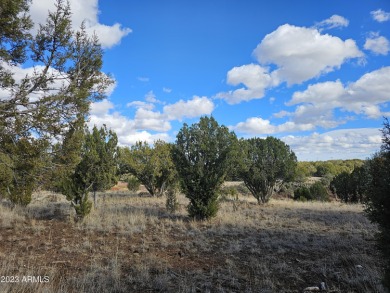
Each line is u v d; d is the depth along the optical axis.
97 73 8.27
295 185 32.06
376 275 5.56
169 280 5.74
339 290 5.28
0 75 6.94
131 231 9.45
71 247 7.81
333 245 8.16
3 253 7.07
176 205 13.89
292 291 5.33
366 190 4.59
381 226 4.35
